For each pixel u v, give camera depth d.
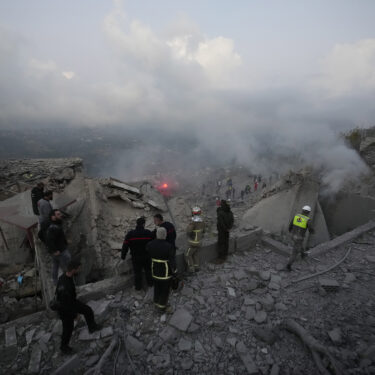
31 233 5.73
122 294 4.26
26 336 3.37
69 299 2.96
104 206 8.48
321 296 4.35
